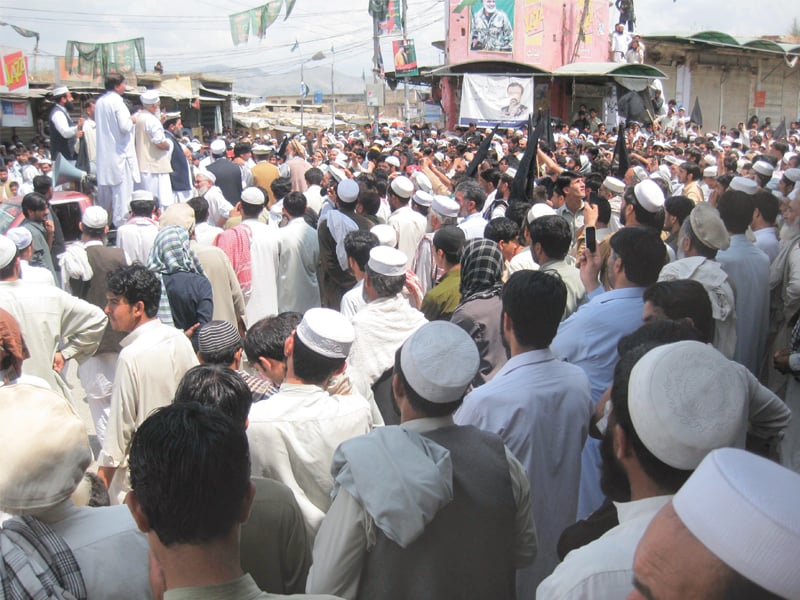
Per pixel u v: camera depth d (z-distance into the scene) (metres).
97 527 2.02
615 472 2.00
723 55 33.41
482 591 2.23
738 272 4.63
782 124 24.28
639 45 28.56
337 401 2.93
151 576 1.93
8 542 1.85
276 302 7.11
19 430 1.94
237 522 1.63
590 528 2.15
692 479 1.11
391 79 29.58
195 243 6.04
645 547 1.13
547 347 2.94
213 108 33.41
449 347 2.30
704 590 1.02
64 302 4.52
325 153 16.23
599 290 4.49
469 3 25.44
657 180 8.33
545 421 2.79
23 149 20.62
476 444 2.33
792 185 7.85
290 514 2.51
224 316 5.97
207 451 1.58
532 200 7.49
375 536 2.15
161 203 9.84
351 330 2.91
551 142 9.87
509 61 23.77
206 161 13.05
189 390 2.61
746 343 4.69
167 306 5.02
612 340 3.42
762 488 1.03
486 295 4.01
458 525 2.20
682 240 4.24
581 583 1.65
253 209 7.00
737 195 4.70
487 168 8.75
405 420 2.42
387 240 5.72
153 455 1.58
